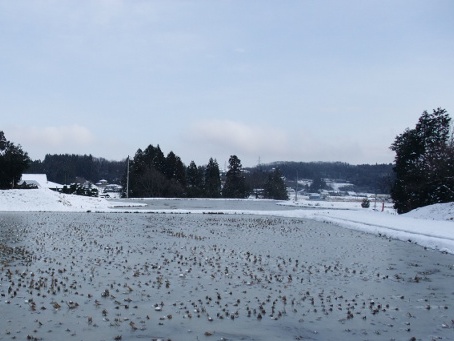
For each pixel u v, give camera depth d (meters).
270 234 26.17
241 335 8.57
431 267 16.23
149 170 92.62
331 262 16.83
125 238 21.91
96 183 162.75
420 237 23.39
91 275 13.21
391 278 14.17
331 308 10.47
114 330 8.64
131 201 68.81
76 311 9.76
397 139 53.94
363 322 9.56
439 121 51.66
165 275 13.50
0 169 53.56
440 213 38.34
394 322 9.61
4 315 9.39
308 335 8.68
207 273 14.00
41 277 12.78
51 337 8.20
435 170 45.44
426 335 8.82
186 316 9.62
